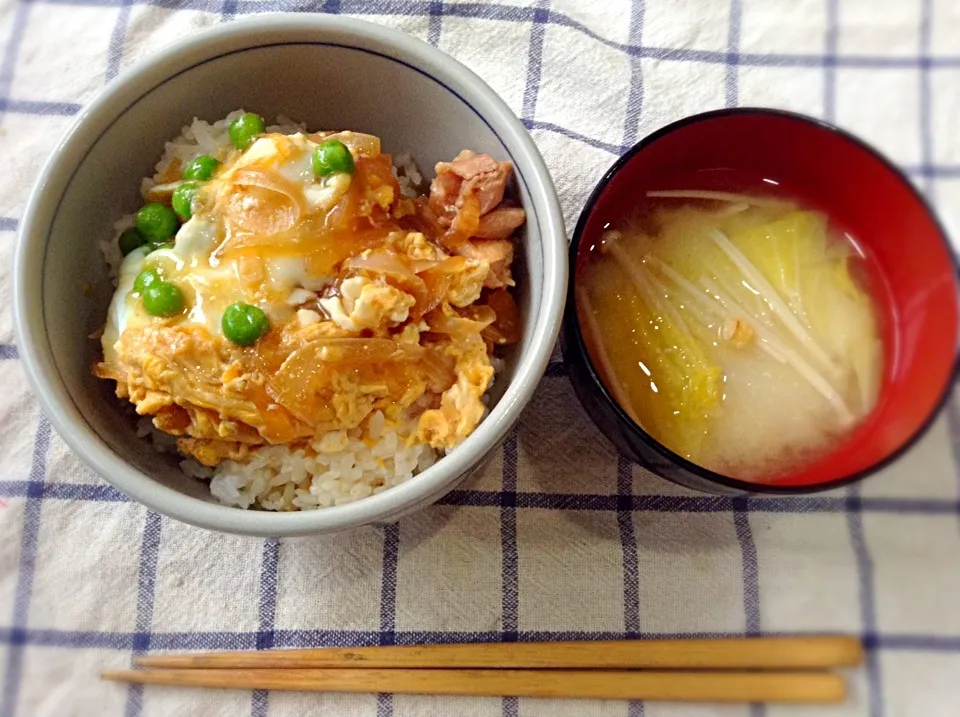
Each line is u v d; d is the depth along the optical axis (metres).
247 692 0.26
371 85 0.25
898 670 0.27
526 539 0.27
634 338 0.27
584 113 0.31
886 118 0.32
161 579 0.27
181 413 0.23
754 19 0.32
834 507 0.28
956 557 0.28
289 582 0.27
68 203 0.23
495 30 0.31
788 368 0.26
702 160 0.27
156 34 0.31
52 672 0.26
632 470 0.28
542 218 0.23
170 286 0.22
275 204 0.23
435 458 0.24
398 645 0.26
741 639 0.27
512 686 0.26
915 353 0.26
